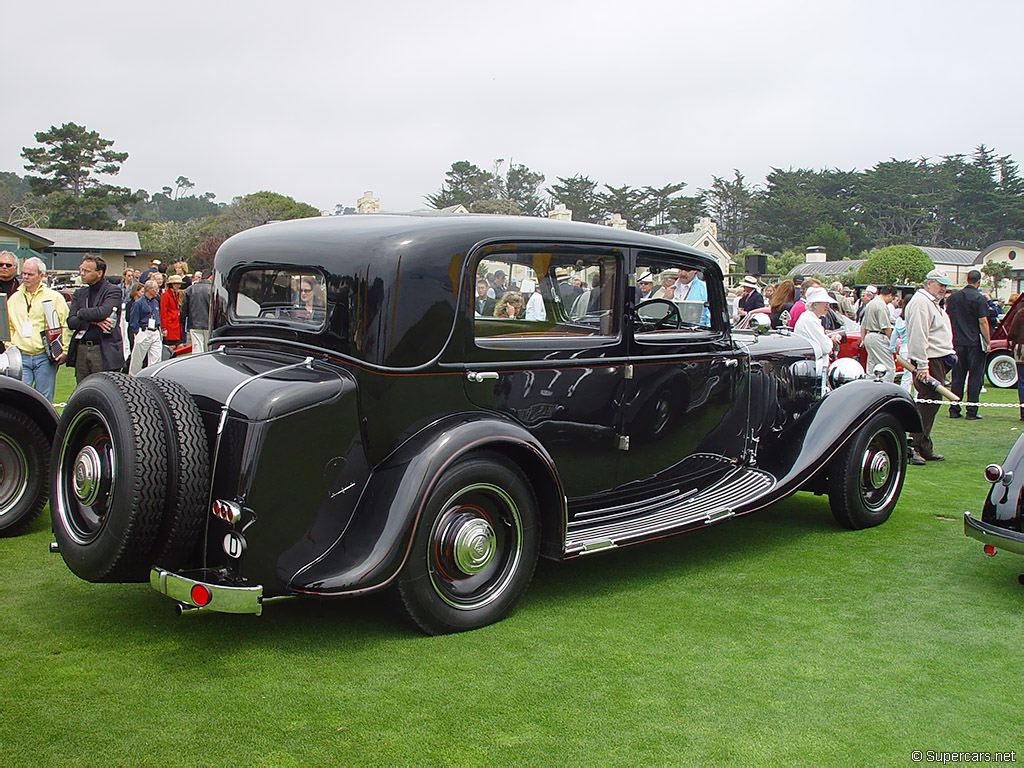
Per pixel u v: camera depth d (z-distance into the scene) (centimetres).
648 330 435
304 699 296
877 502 536
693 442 466
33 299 700
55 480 345
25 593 395
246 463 308
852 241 9100
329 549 329
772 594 412
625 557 471
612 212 7725
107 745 263
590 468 416
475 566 355
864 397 516
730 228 9312
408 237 346
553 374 390
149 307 965
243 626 359
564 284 397
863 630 368
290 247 368
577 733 277
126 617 368
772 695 306
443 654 334
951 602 403
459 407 360
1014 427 945
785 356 532
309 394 321
